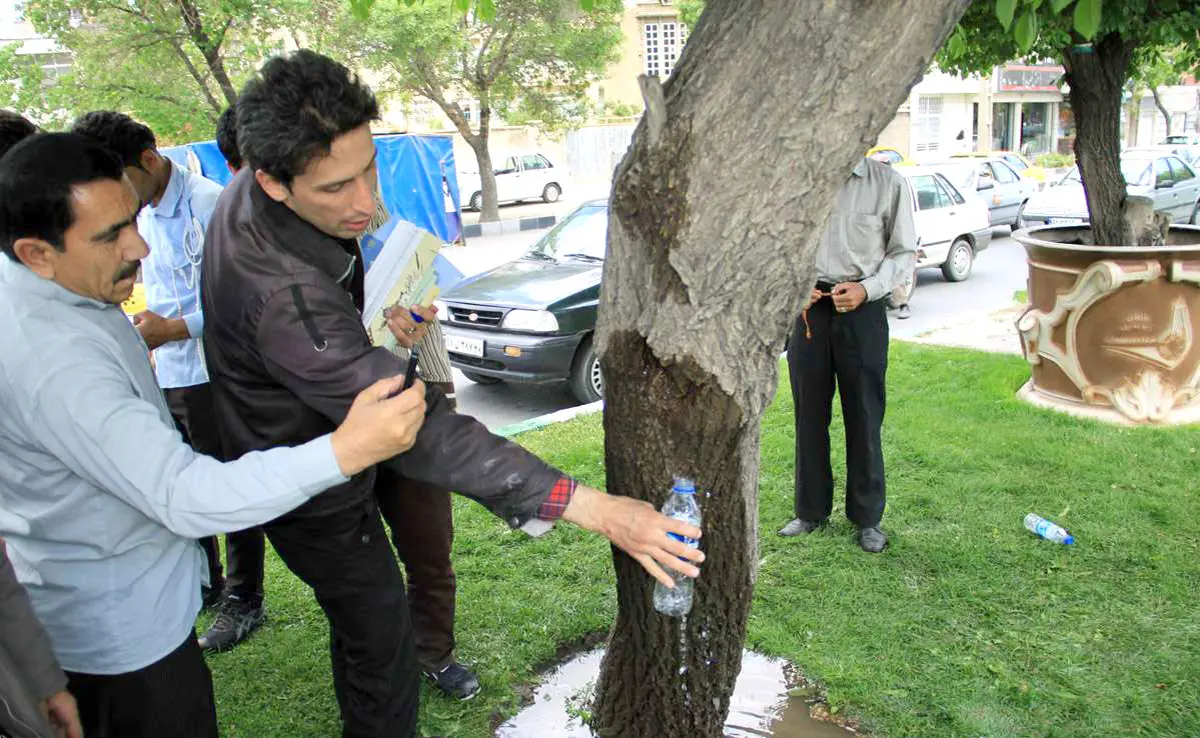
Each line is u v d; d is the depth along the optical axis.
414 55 17.61
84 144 1.63
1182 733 2.55
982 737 2.57
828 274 3.55
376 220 2.68
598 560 3.73
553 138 22.02
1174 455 4.53
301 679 2.99
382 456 1.58
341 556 2.11
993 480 4.33
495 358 6.30
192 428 3.23
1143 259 4.88
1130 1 4.20
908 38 1.49
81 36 12.26
